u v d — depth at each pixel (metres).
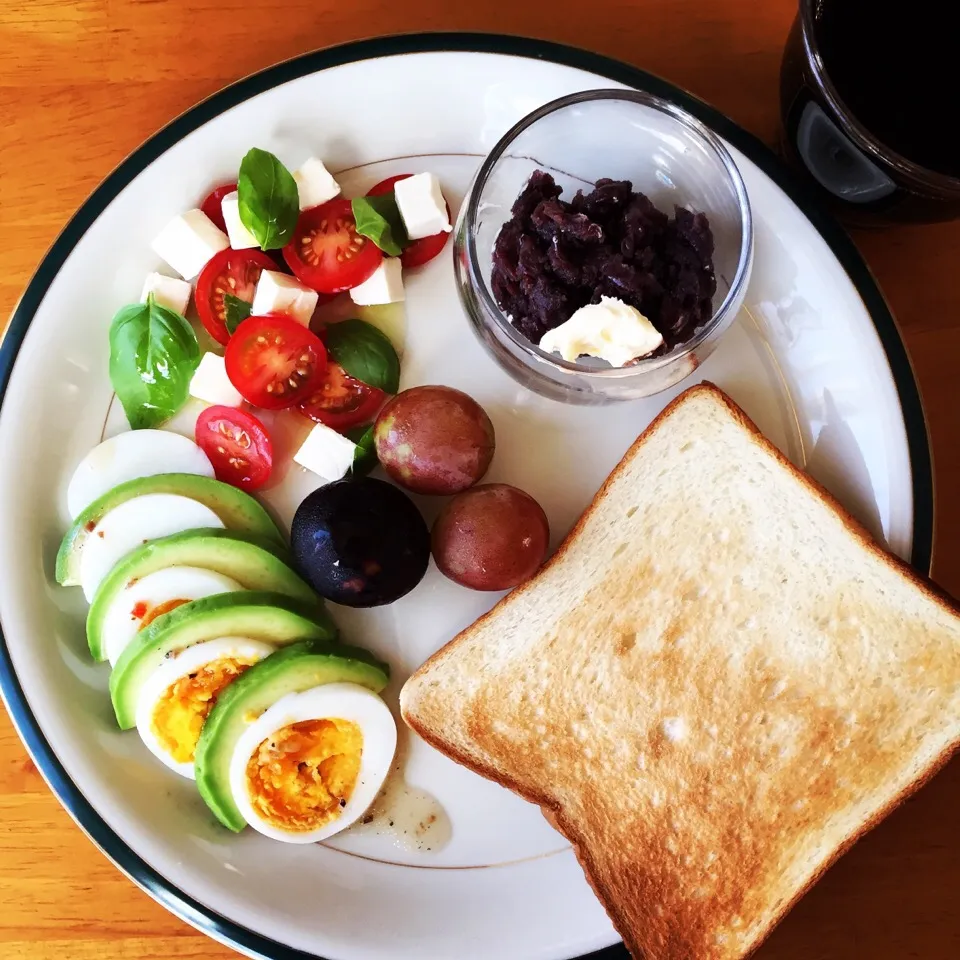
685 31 0.37
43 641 0.35
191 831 0.35
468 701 0.35
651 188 0.36
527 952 0.35
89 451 0.36
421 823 0.36
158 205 0.35
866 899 0.36
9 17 0.36
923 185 0.31
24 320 0.35
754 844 0.34
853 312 0.35
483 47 0.35
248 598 0.34
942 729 0.34
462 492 0.34
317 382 0.35
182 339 0.35
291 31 0.36
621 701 0.35
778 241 0.35
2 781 0.36
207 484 0.35
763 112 0.37
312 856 0.35
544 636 0.35
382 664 0.35
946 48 0.33
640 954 0.34
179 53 0.36
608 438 0.36
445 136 0.36
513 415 0.36
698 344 0.33
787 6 0.36
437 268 0.36
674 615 0.35
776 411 0.36
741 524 0.35
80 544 0.35
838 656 0.34
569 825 0.35
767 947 0.36
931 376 0.36
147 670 0.34
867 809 0.34
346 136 0.36
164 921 0.36
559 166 0.36
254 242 0.35
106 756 0.35
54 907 0.36
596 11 0.37
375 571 0.33
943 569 0.37
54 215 0.36
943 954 0.36
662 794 0.35
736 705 0.34
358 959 0.34
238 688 0.34
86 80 0.36
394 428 0.34
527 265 0.33
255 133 0.35
